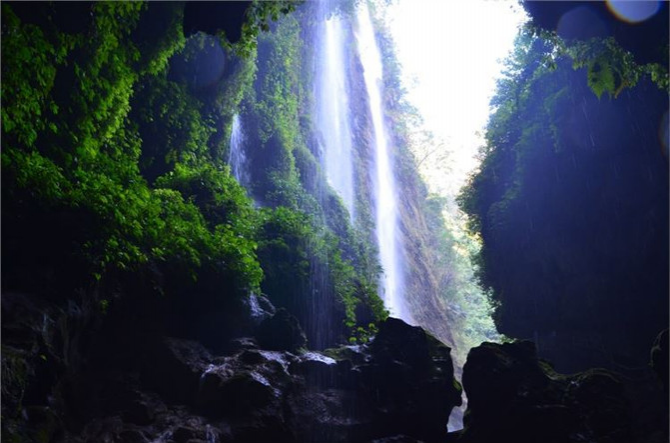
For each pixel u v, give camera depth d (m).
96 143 13.19
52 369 9.72
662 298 21.03
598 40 12.85
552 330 24.14
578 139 22.28
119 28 13.34
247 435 11.62
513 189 24.80
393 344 14.72
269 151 25.00
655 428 18.23
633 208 21.42
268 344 14.09
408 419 13.82
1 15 9.81
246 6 11.58
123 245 11.60
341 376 13.73
